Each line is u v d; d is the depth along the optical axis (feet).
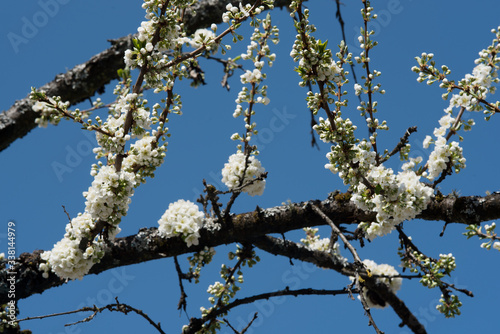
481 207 13.17
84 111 14.88
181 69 12.87
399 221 12.12
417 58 12.30
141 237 14.15
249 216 14.29
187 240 12.75
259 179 12.74
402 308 14.05
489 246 11.53
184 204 13.16
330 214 14.19
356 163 12.08
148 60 11.81
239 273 14.99
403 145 12.54
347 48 12.14
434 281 12.66
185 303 14.24
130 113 11.75
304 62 11.28
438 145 12.39
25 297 13.84
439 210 13.52
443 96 12.25
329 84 11.52
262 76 13.16
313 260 15.10
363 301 11.60
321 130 11.93
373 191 12.12
